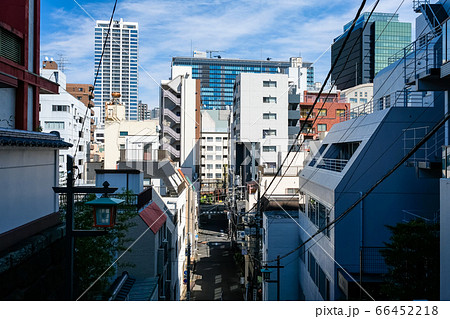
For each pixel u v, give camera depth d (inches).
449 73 379.2
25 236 305.7
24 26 396.5
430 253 366.0
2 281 242.5
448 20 389.4
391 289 370.9
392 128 535.5
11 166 293.4
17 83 375.2
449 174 358.3
